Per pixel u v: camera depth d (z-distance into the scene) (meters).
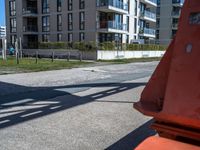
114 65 23.98
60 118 6.40
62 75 15.28
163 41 62.56
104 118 6.45
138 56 39.62
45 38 44.19
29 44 41.25
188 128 2.22
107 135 5.26
